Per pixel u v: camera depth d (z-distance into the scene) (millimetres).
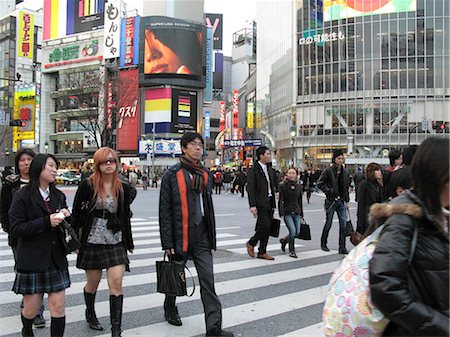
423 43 50250
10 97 76312
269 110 71562
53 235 3775
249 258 8406
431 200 1869
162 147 59844
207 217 4539
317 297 5855
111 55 63250
